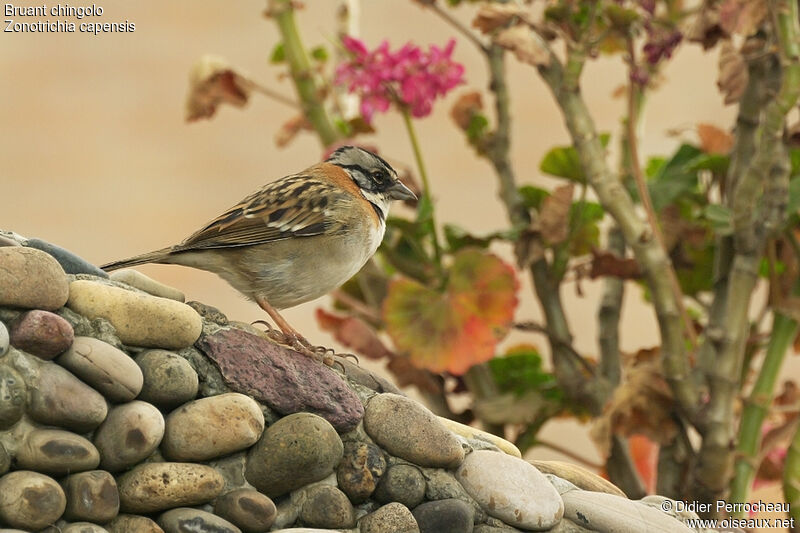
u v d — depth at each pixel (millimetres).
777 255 9875
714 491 8820
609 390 9836
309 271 8516
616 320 10070
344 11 11508
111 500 6289
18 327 6355
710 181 10125
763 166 8312
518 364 10414
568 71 8844
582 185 10008
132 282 7367
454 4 10656
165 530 6461
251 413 6715
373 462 7008
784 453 9969
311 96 10406
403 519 6906
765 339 10617
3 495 6074
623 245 10266
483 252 9336
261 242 8375
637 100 10328
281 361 7102
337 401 7062
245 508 6582
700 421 8742
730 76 8367
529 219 10195
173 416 6664
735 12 8242
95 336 6664
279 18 10414
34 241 7184
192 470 6520
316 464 6734
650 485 10750
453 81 9633
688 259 10109
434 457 7090
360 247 8750
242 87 10289
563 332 9867
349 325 9922
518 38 8672
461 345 9281
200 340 6992
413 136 9797
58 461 6211
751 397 9086
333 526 6828
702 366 9102
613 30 8805
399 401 7207
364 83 9633
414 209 10758
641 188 8922
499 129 10227
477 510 7141
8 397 6168
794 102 8180
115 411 6488
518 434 10211
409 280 9516
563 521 7352
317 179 8859
